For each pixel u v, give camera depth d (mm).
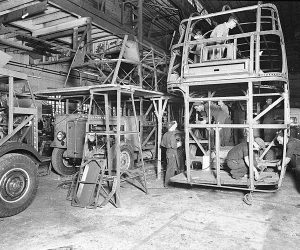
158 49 9422
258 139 6402
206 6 9930
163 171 8789
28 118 5402
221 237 3916
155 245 3676
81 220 4605
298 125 10352
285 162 5363
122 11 9977
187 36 5930
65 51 8359
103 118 7863
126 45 7027
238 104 8445
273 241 3783
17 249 3570
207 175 6258
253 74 5121
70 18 6656
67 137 7648
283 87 5488
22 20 6535
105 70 8062
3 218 4703
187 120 5824
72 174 8430
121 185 7004
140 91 6562
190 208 5207
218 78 5438
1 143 4781
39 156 5398
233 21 6266
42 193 6340
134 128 8328
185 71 5762
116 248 3594
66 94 7559
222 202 5586
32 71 9484
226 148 7441
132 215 4840
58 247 3625
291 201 5645
